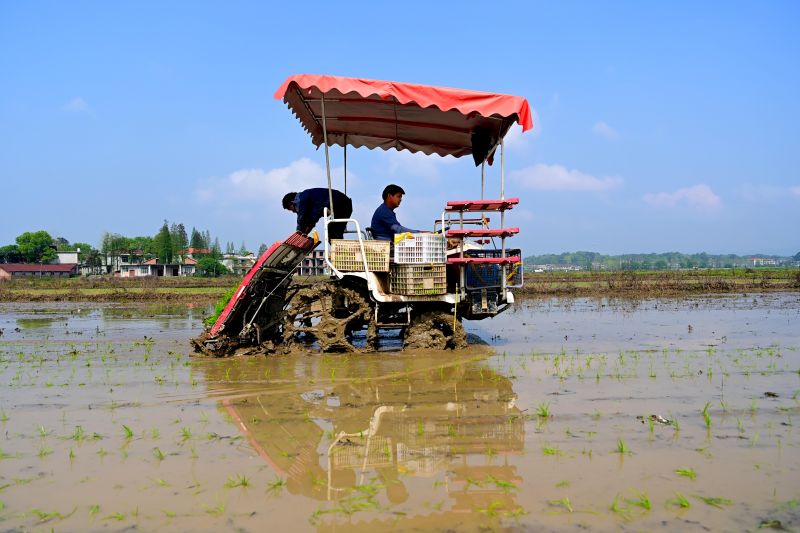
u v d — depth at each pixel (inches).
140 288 1104.8
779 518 121.0
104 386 242.8
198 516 123.0
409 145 407.8
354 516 123.3
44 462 153.4
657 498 130.3
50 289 1104.8
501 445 165.8
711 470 145.7
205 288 1175.0
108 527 118.2
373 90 296.5
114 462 153.6
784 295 857.5
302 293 331.9
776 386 235.8
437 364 287.9
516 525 118.7
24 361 306.0
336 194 351.9
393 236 333.1
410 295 316.5
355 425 186.4
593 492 133.5
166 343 376.2
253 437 174.7
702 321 500.7
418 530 117.0
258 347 325.4
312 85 294.5
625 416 192.9
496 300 333.4
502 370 273.0
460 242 315.9
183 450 163.0
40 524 119.6
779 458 153.7
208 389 236.8
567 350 335.0
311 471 148.1
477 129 358.9
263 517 122.7
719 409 200.8
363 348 327.9
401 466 151.2
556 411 199.8
